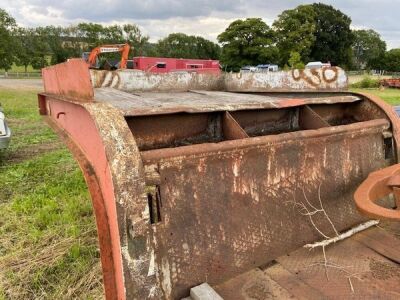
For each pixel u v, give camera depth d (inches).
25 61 2250.2
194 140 91.5
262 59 2202.3
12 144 316.2
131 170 55.7
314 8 2496.3
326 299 62.4
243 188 70.6
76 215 154.3
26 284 109.3
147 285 56.2
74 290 105.3
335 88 116.9
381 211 62.1
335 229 82.3
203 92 141.2
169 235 61.2
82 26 2365.9
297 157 78.0
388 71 3036.4
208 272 65.5
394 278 67.2
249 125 100.8
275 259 74.2
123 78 142.6
